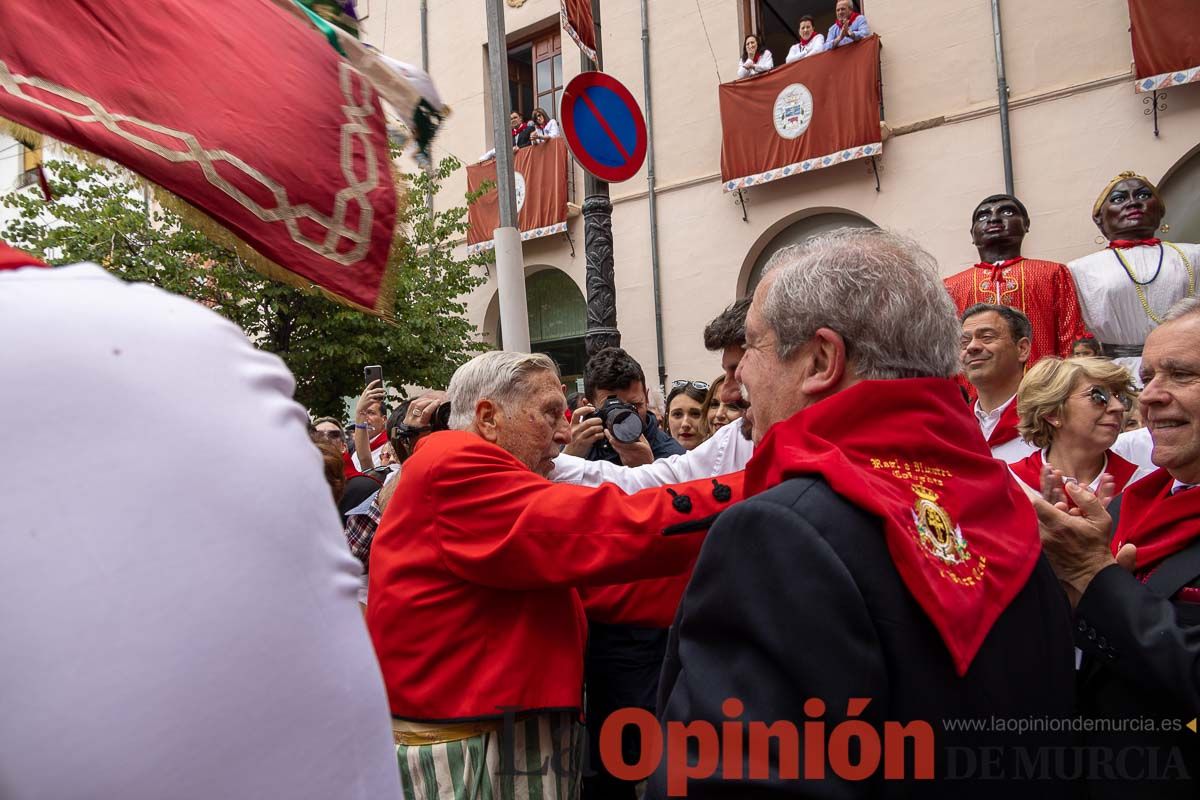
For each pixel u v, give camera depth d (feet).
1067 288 15.99
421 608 6.14
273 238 4.85
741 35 32.19
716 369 32.76
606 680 8.19
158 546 1.74
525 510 5.74
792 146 29.99
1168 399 5.50
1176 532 5.24
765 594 3.16
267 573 1.89
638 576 5.70
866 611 3.11
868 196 29.63
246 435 1.98
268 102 4.95
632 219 34.76
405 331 32.17
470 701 6.03
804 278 3.94
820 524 3.25
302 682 1.91
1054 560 4.96
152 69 4.54
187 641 1.72
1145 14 24.14
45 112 4.07
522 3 37.52
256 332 32.17
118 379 1.82
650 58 34.17
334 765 1.95
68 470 1.70
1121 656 4.62
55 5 4.26
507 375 6.81
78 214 29.48
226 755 1.74
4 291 1.85
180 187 4.53
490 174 37.32
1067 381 7.98
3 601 1.60
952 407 3.94
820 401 3.83
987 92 27.55
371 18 42.39
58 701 1.59
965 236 27.89
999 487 3.97
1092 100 25.82
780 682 3.07
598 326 17.07
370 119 5.41
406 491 6.32
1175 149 24.57
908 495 3.50
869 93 28.58
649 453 8.64
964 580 3.46
